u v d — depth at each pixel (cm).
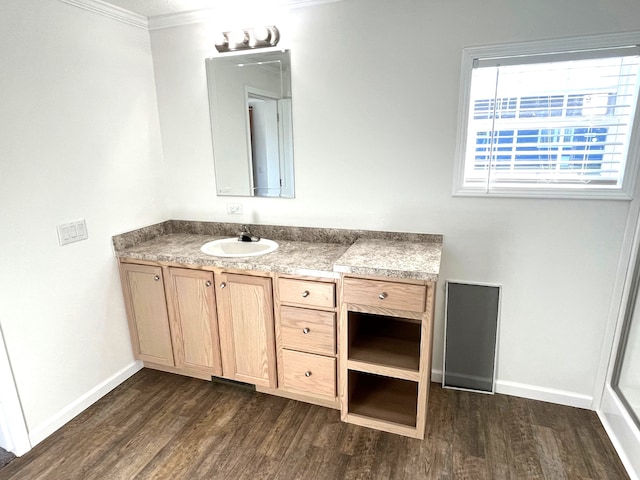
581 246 200
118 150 238
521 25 185
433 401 225
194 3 224
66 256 209
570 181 199
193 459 186
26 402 192
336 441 195
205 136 260
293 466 181
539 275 210
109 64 228
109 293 237
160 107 266
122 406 225
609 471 175
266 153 248
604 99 186
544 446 190
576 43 179
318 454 187
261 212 260
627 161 185
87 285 222
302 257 216
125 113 241
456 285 225
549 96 192
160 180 272
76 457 188
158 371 261
